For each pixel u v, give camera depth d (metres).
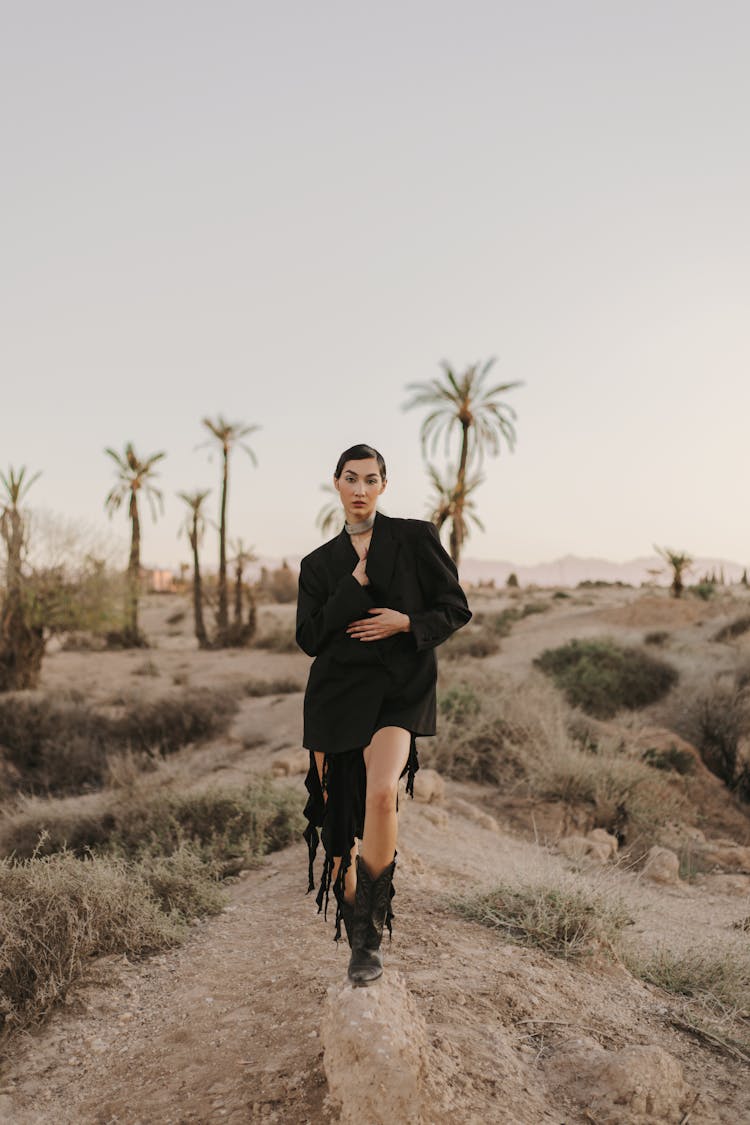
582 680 16.34
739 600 34.16
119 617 25.78
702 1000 4.24
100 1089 3.20
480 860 6.80
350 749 2.78
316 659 2.92
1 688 23.64
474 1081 2.94
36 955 4.00
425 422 32.44
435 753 10.44
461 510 32.53
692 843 8.99
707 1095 3.24
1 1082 3.32
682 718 13.98
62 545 24.64
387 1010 2.75
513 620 36.06
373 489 2.95
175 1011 3.79
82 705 18.00
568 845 8.08
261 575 74.88
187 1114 2.88
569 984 4.03
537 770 9.73
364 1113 2.61
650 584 68.19
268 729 15.25
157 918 4.79
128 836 7.59
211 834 7.18
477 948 4.29
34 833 8.21
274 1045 3.24
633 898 6.62
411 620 2.79
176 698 16.25
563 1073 3.18
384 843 2.75
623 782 9.51
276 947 4.40
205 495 43.22
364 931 2.83
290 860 6.43
